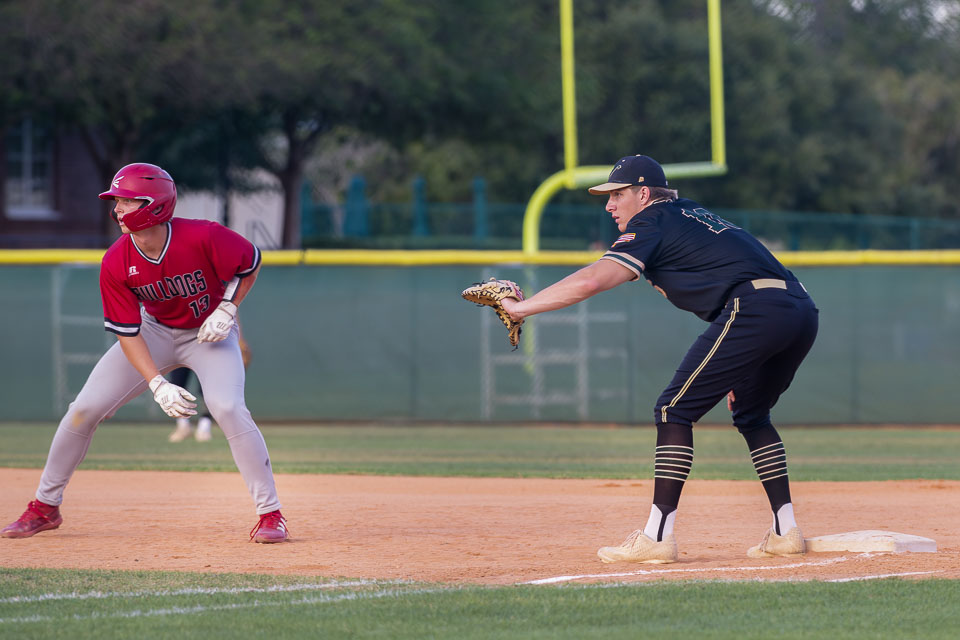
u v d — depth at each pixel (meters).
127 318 19.22
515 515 24.00
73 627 13.82
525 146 112.06
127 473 31.64
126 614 14.53
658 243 17.55
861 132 159.25
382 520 23.25
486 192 152.88
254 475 20.12
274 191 118.62
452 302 50.06
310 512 24.44
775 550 18.78
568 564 18.17
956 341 49.41
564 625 13.85
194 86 84.25
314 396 49.97
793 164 142.75
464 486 29.22
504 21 102.56
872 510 24.75
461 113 103.19
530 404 50.19
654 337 49.84
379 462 35.66
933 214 168.12
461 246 105.12
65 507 24.95
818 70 151.75
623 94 132.88
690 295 17.64
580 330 50.19
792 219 109.81
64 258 49.47
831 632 13.47
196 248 19.06
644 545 18.12
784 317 17.22
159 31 80.94
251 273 19.81
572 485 29.52
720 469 33.97
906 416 49.59
